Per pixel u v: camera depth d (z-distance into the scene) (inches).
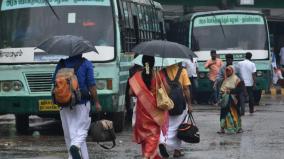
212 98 1409.9
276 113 1155.9
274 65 1827.0
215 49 1422.2
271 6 1942.7
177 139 633.0
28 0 837.8
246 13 1432.1
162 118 555.8
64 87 533.0
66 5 835.4
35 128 934.4
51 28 828.6
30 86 816.3
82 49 552.1
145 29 1054.4
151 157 551.2
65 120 550.0
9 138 802.8
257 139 782.5
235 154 658.8
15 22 834.2
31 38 824.9
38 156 645.3
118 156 647.8
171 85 621.0
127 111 944.3
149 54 560.4
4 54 825.5
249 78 1176.2
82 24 828.0
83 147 546.6
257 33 1422.2
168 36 1731.1
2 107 825.5
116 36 824.3
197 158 632.4
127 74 890.1
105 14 831.1
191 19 1446.9
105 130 549.6
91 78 550.3
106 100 809.5
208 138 793.6
